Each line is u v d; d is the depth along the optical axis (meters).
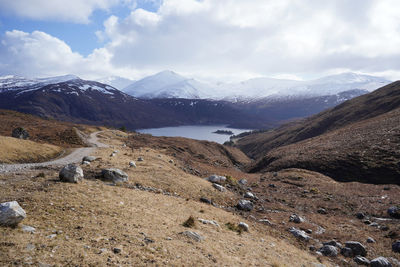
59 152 50.72
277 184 54.56
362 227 28.02
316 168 73.00
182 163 60.41
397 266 18.28
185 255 11.63
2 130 77.75
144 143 104.56
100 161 38.00
